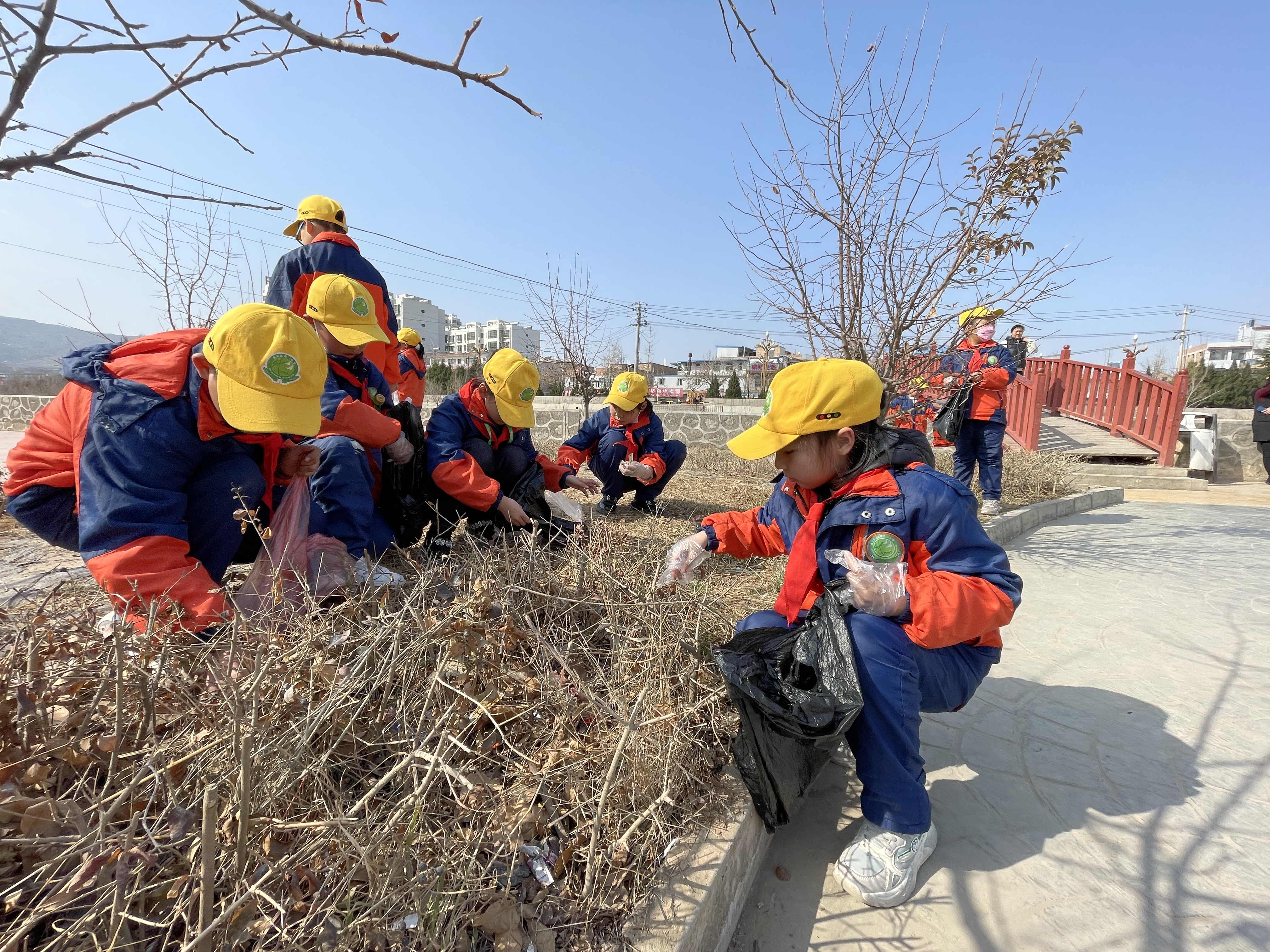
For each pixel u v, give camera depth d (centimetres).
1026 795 201
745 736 166
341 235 375
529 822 141
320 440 259
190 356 200
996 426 536
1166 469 854
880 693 160
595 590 224
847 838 185
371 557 272
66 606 177
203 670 153
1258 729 237
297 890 114
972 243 363
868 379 170
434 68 115
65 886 103
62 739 131
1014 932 151
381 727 149
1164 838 181
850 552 173
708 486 594
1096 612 360
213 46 113
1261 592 394
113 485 180
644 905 134
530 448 372
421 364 755
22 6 92
